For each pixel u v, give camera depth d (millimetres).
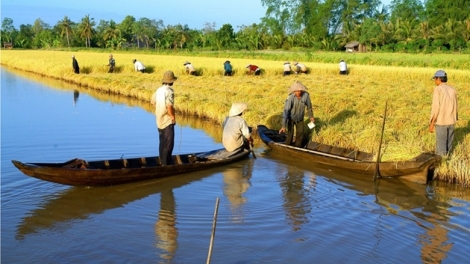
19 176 9531
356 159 10969
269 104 18062
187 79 28562
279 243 6695
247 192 9062
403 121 13953
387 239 6902
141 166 10016
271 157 12039
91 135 13977
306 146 12422
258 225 7359
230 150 11742
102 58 47281
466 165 9742
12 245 6473
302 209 8148
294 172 10609
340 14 89500
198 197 8711
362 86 25141
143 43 127188
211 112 17375
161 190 9078
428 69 32281
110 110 19422
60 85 29266
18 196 8445
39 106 20078
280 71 34094
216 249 6445
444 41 59844
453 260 6246
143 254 6250
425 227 7391
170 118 9930
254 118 15992
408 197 8906
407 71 31516
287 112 11898
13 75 36125
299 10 90875
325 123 14195
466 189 9453
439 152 10305
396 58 45031
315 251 6457
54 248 6395
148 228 7160
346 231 7184
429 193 9164
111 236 6836
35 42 113938
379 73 32594
